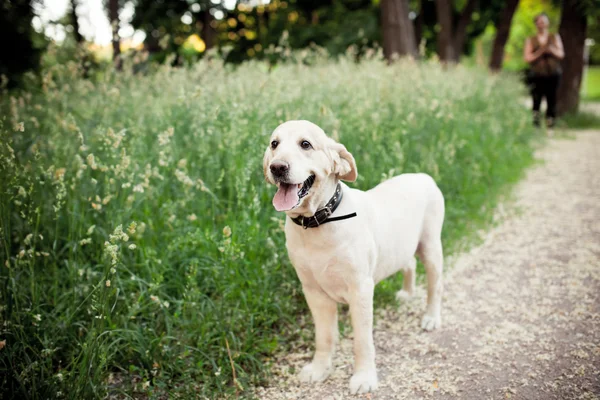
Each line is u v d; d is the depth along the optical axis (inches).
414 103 250.1
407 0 513.3
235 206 176.4
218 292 152.9
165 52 649.6
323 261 115.7
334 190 114.8
